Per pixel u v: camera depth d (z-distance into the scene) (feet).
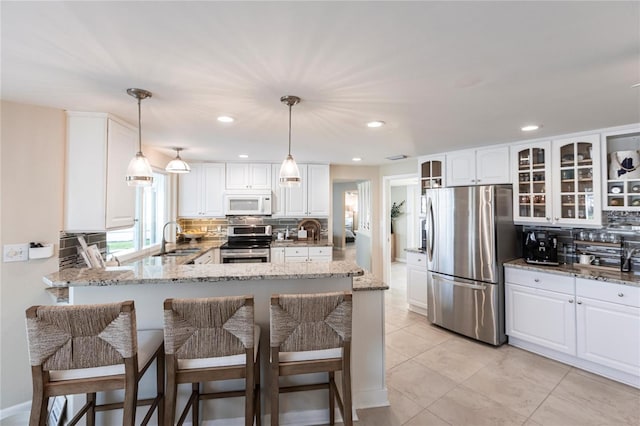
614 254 9.66
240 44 4.57
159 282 5.84
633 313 8.04
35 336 4.59
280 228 17.54
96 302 6.33
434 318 12.44
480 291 10.97
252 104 7.14
